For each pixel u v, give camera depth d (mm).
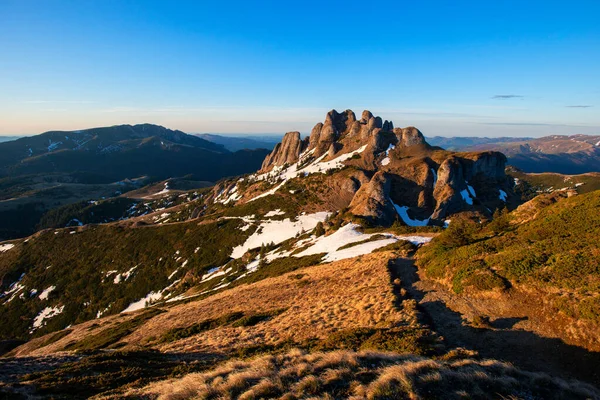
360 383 11867
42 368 20891
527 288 21438
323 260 55562
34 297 118938
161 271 117562
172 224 150000
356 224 79125
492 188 146875
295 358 15281
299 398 11305
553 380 12617
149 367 20531
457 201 126562
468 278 25125
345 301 29484
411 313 22703
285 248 89562
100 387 17078
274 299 38656
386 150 168125
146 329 45250
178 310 53250
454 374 12109
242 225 132750
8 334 104938
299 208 140250
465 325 20281
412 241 48500
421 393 10945
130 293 110375
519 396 11250
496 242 30109
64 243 147250
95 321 75125
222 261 111750
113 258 130625
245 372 13961
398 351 16812
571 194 41344
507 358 16578
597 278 19141
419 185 134250
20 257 143375
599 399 11773
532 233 29203
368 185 125188
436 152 158000
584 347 15953
